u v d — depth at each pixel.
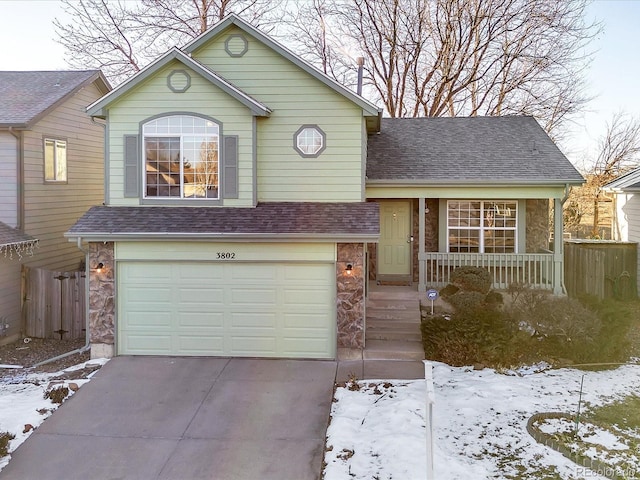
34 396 9.91
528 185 14.88
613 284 17.73
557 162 15.48
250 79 12.91
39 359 12.69
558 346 11.07
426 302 14.57
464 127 18.11
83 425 8.73
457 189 15.10
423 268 15.07
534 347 11.16
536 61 26.58
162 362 11.80
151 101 12.48
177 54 12.12
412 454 7.32
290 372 11.09
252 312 12.08
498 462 7.10
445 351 11.31
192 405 9.48
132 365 11.59
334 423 8.53
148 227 11.80
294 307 12.00
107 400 9.73
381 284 16.69
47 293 14.56
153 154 12.59
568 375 10.34
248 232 11.56
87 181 19.03
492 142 16.92
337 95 12.73
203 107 12.45
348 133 12.74
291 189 12.87
